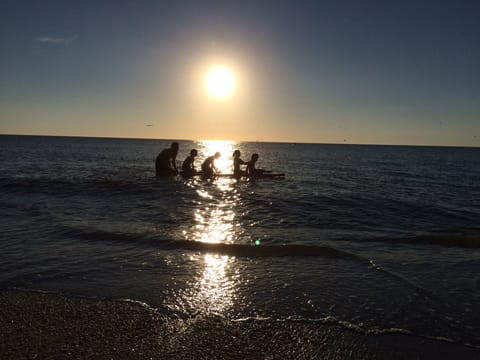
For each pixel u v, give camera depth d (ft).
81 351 9.75
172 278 15.24
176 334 10.81
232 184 50.16
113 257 17.78
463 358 9.76
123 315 11.87
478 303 13.12
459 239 21.61
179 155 186.80
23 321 11.31
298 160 159.74
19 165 81.61
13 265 16.29
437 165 148.05
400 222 28.30
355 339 10.68
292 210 31.99
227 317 11.93
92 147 277.44
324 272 16.22
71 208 30.45
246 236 22.52
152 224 25.13
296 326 11.39
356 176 78.38
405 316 12.10
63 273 15.44
